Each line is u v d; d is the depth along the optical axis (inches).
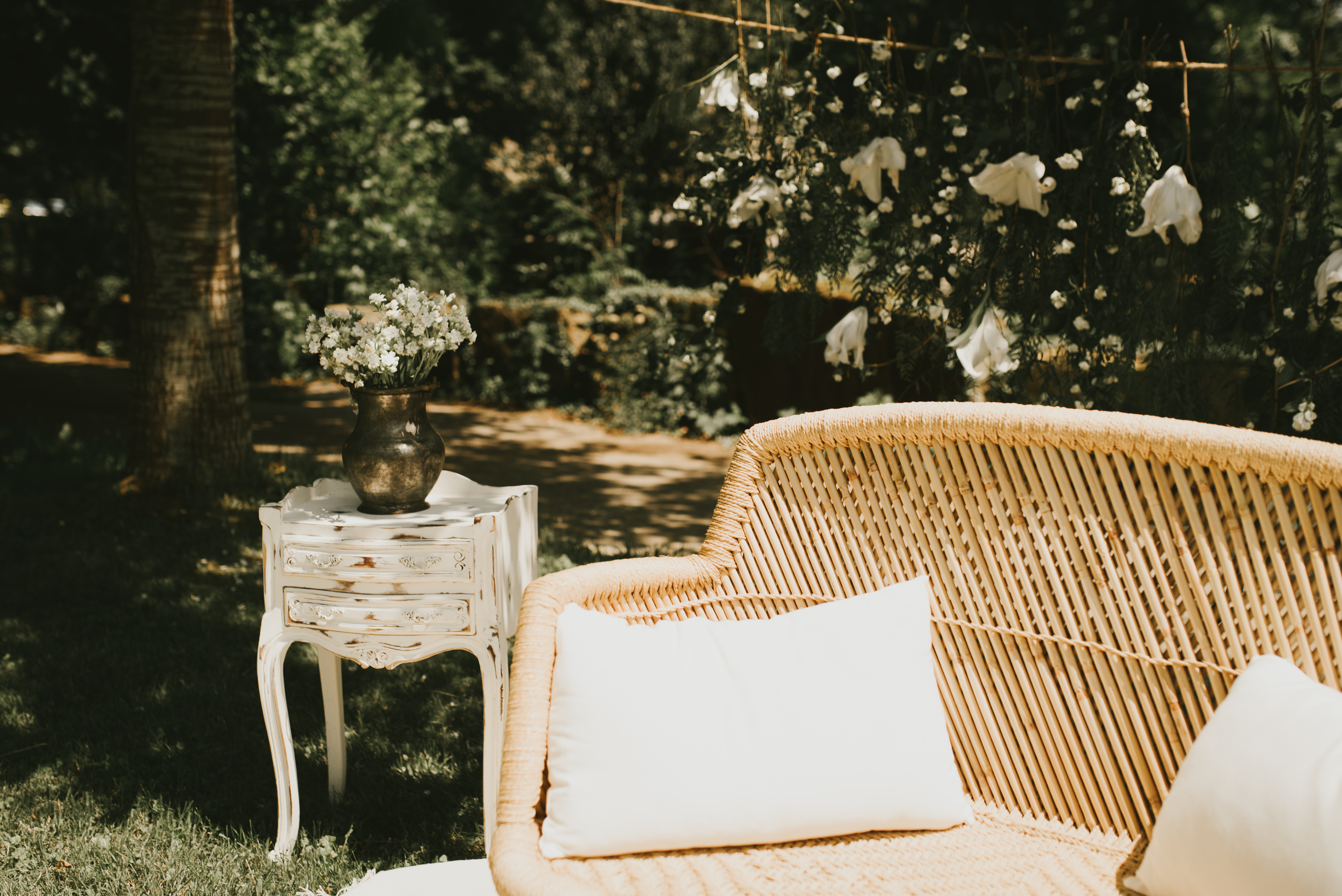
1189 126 102.3
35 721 119.0
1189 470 65.4
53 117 333.7
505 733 67.2
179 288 215.6
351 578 87.0
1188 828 56.1
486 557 86.2
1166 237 101.1
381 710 123.3
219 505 212.1
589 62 553.0
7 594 161.9
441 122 604.1
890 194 119.9
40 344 570.3
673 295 386.9
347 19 169.9
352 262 493.4
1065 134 109.0
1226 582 64.9
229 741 114.5
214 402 220.4
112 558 181.3
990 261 108.9
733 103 118.2
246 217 486.6
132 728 116.5
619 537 226.7
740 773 64.7
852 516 79.7
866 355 172.9
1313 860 49.6
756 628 72.9
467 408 436.8
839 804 65.2
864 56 119.2
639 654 69.5
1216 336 104.7
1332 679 61.2
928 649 71.9
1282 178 101.9
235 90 361.4
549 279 546.0
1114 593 70.1
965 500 74.9
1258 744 55.8
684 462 326.3
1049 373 110.5
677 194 540.1
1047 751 72.1
